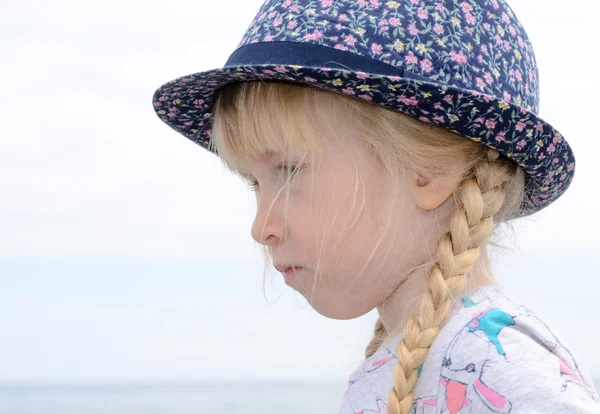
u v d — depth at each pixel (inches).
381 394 58.6
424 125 59.5
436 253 60.1
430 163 59.6
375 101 57.6
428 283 59.8
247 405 3634.4
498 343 51.9
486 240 63.4
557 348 53.4
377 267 59.6
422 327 54.9
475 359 51.7
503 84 61.7
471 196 58.6
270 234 61.6
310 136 60.1
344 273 59.9
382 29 58.7
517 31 65.6
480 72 60.4
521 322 53.8
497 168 61.2
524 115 58.6
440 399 52.1
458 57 59.6
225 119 66.3
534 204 69.4
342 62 58.3
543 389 48.6
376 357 61.1
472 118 57.7
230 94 66.4
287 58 59.9
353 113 59.8
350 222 59.4
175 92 70.4
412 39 58.7
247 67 58.8
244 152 64.2
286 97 61.1
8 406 4183.1
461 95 56.7
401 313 60.7
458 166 60.2
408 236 59.8
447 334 54.4
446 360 53.1
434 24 59.6
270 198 62.4
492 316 54.1
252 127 62.3
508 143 59.4
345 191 59.5
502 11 64.7
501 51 62.6
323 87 58.5
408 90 56.4
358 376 61.3
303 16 60.9
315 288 61.2
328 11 60.3
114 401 4335.6
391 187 59.4
